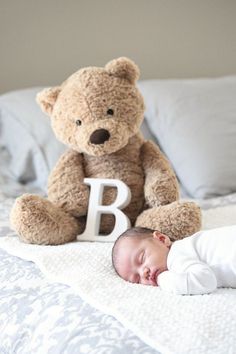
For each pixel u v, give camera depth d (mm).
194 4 2760
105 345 997
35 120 2240
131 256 1338
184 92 2324
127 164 1647
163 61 2750
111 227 1642
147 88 2369
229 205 1941
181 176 2182
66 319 1114
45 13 2557
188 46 2779
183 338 980
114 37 2658
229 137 2203
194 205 1530
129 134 1610
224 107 2285
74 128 1596
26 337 1147
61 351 1038
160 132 2273
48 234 1555
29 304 1217
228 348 952
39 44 2566
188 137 2191
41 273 1352
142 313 1072
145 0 2682
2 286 1334
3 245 1536
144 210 1623
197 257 1295
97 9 2619
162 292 1198
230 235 1303
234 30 2842
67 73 2617
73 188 1625
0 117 2318
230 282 1264
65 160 1675
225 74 2861
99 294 1172
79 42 2613
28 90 2383
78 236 1624
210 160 2137
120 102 1590
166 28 2729
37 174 2195
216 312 1068
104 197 1634
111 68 1621
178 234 1503
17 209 1557
